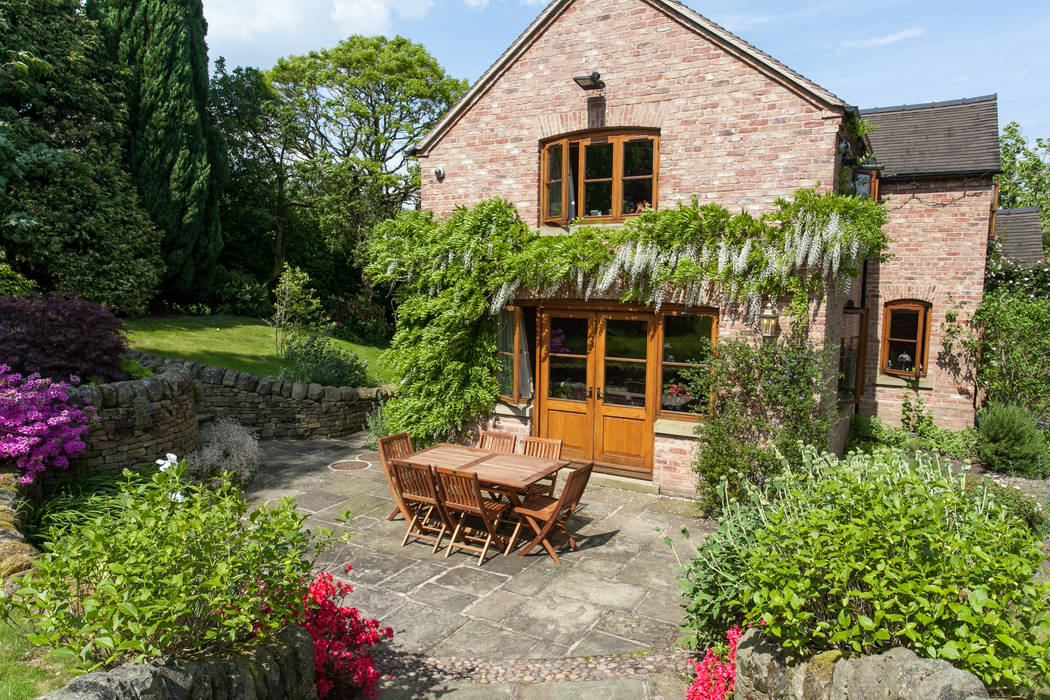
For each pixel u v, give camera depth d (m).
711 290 8.06
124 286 14.97
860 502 3.78
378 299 24.97
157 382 8.45
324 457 10.45
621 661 4.73
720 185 8.04
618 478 8.89
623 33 8.48
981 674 3.05
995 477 9.85
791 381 7.54
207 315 18.33
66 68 14.84
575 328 9.17
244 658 3.44
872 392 12.94
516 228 9.12
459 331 9.58
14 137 13.45
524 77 9.24
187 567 3.25
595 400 9.08
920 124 13.68
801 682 3.44
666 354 8.55
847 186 8.34
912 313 12.68
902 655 3.04
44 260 13.93
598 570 6.34
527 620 5.35
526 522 7.00
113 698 2.70
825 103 7.35
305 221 23.81
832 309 8.05
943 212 12.20
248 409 11.45
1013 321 11.62
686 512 7.91
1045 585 3.19
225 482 3.98
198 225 17.38
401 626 5.23
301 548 3.91
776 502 4.66
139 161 16.56
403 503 7.08
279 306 15.18
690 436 8.23
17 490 5.98
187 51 16.86
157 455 8.41
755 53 7.63
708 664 4.14
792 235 7.43
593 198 8.97
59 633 2.98
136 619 2.87
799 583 3.41
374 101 25.33
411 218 10.05
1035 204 24.56
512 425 9.71
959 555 3.38
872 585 3.29
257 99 21.77
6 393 6.57
